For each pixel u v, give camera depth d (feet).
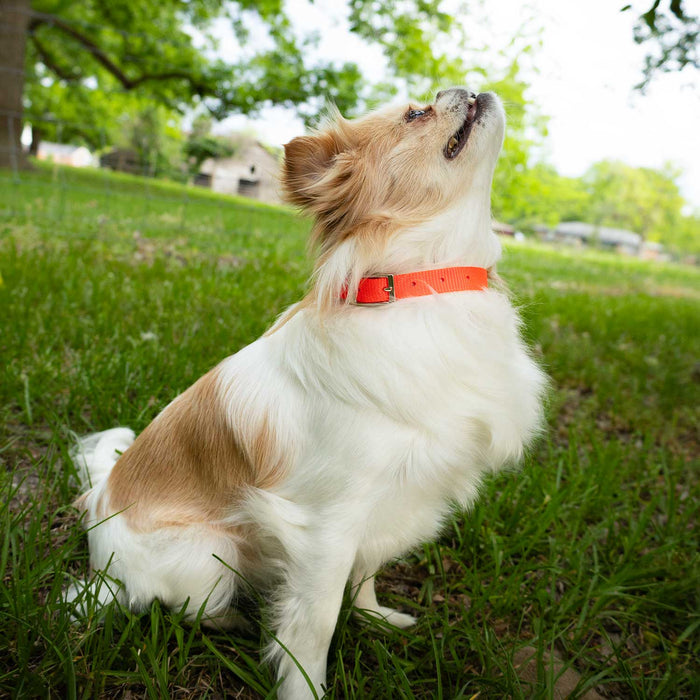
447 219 1.47
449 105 1.48
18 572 1.50
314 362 1.41
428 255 1.47
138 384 2.46
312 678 1.39
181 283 3.97
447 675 1.49
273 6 11.60
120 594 1.52
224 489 1.53
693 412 3.20
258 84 11.60
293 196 1.54
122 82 13.99
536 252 15.31
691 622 1.71
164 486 1.58
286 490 1.44
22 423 2.27
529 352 1.85
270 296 4.04
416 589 1.83
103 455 1.89
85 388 2.39
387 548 1.48
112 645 1.44
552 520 1.98
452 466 1.40
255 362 1.54
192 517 1.54
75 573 1.68
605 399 3.19
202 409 1.57
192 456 1.56
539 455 2.49
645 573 1.79
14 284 3.48
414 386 1.34
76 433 2.20
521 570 1.76
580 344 4.00
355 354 1.35
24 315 2.97
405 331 1.37
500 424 1.43
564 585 1.84
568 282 9.12
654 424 2.94
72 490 1.95
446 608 1.57
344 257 1.44
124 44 13.93
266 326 3.16
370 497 1.36
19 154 11.10
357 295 1.43
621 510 2.16
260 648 1.52
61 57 17.03
